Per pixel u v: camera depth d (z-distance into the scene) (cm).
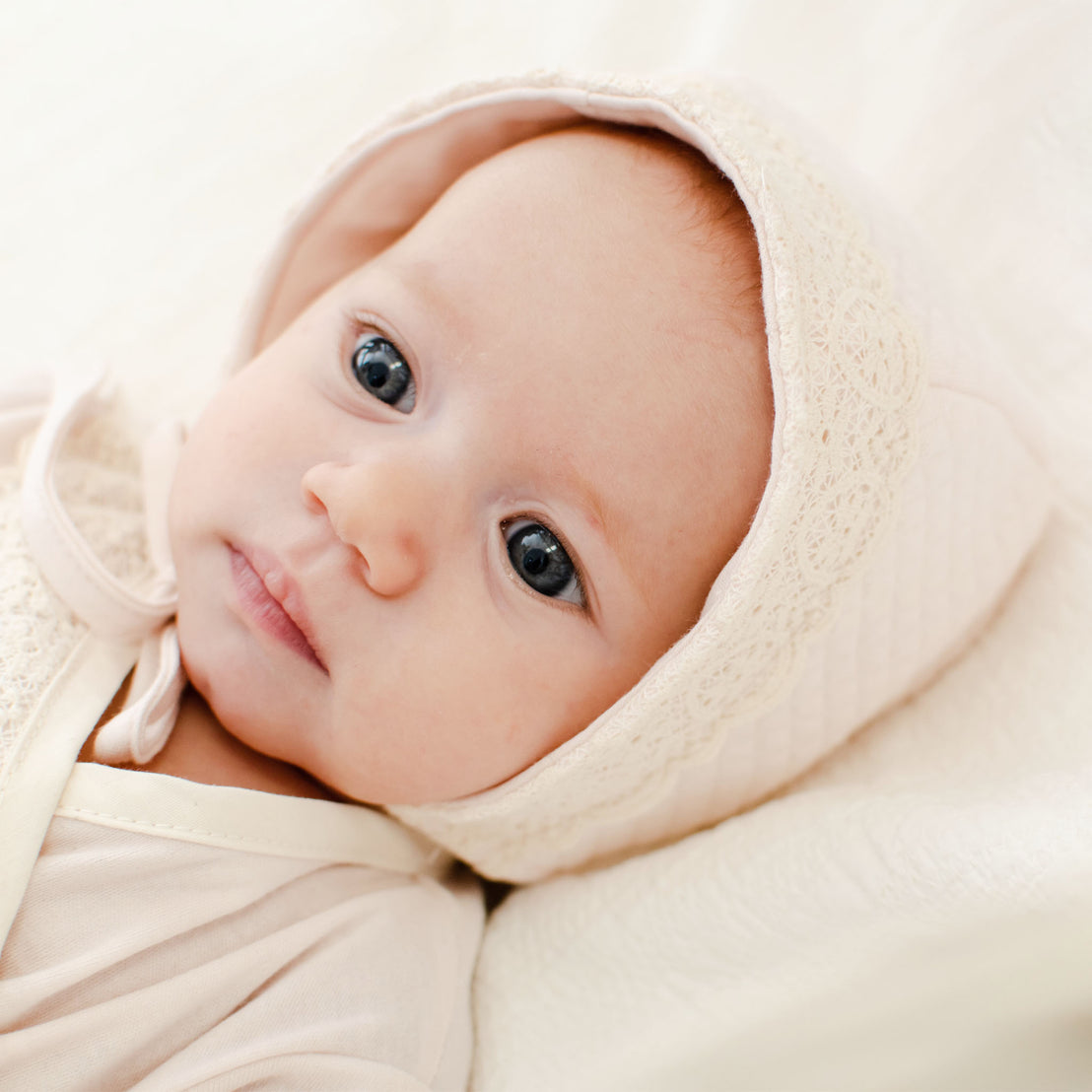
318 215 117
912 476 95
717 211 93
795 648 94
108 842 85
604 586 92
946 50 136
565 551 92
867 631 100
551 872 115
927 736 113
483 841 109
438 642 91
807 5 145
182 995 84
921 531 98
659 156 97
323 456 95
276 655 94
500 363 91
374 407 97
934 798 102
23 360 140
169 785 89
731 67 146
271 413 97
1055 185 129
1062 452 120
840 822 101
